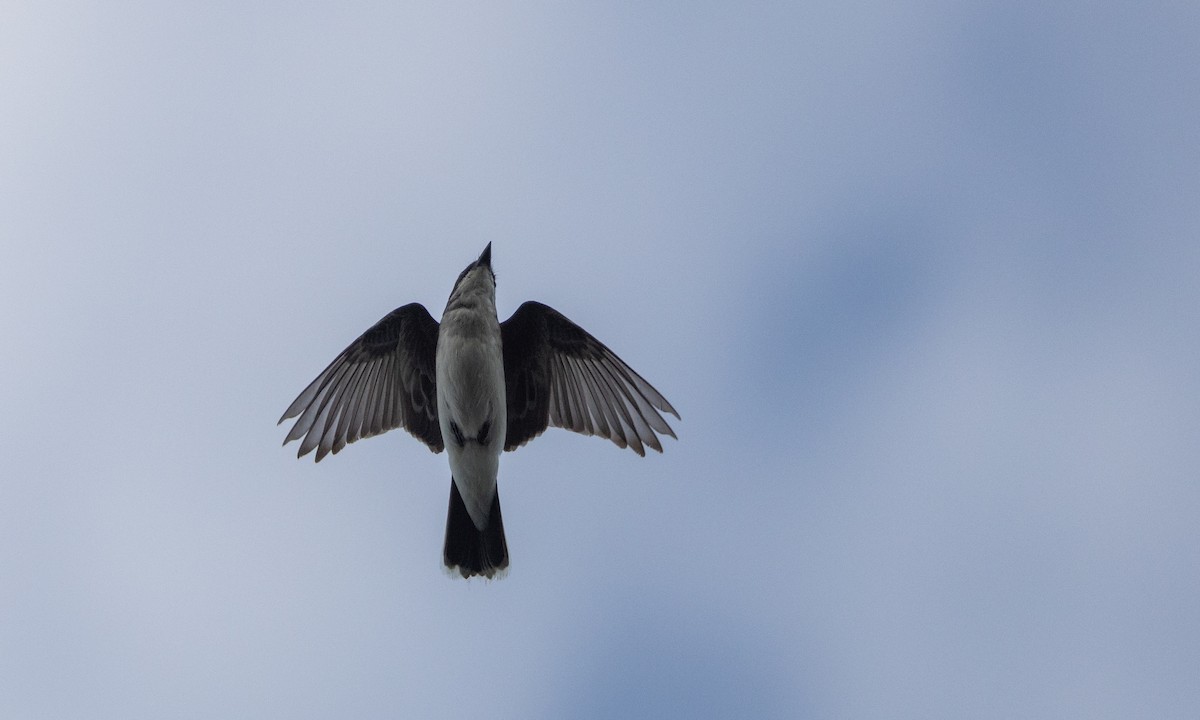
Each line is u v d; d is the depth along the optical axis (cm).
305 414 1350
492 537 1294
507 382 1373
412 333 1370
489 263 1356
